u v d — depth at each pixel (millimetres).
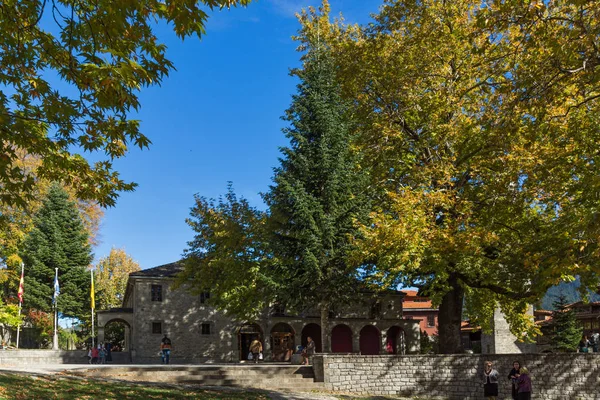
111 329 63094
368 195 31047
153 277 48250
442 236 24016
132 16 9953
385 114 29969
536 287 24094
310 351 34000
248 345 51344
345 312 52531
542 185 21469
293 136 32219
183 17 9633
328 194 30859
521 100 15266
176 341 47938
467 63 26547
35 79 11336
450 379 26656
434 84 27609
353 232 30000
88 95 11594
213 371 26469
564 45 12984
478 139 26859
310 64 34656
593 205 17344
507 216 25125
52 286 55750
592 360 27047
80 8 10539
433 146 29375
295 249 31562
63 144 13047
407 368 26609
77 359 42094
